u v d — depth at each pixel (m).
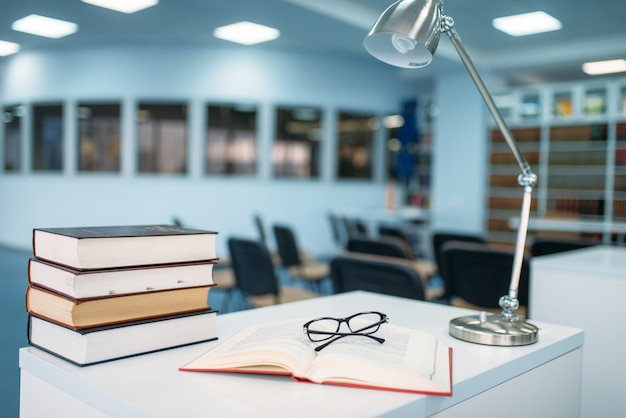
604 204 6.85
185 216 7.67
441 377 0.84
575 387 1.23
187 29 6.62
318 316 1.30
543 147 7.26
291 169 8.05
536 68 7.36
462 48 1.14
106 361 0.91
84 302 0.88
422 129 8.64
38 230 0.97
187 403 0.75
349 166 8.44
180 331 1.01
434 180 7.95
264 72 7.74
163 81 7.54
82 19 6.24
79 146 7.93
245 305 4.86
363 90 8.34
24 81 8.30
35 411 0.95
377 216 7.54
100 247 0.90
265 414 0.71
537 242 3.34
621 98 6.77
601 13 5.48
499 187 7.51
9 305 4.69
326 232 8.25
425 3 1.04
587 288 2.21
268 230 7.91
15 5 5.73
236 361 0.86
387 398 0.77
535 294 2.38
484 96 1.21
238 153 7.79
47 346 0.96
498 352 1.05
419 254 7.97
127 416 0.75
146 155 7.71
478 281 2.66
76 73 7.81
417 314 1.35
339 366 0.82
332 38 5.98
